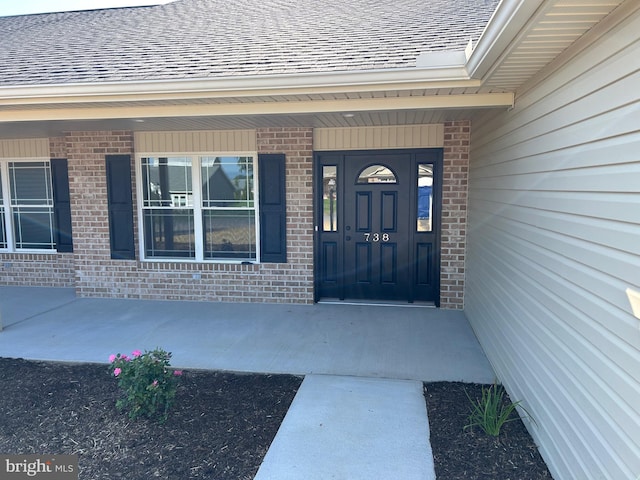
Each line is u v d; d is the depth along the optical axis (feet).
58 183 26.73
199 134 23.52
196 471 9.90
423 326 19.75
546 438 9.88
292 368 15.29
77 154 24.44
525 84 12.19
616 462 6.86
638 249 6.30
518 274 12.39
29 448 10.80
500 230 14.61
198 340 18.15
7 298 25.05
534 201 11.07
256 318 21.07
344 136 22.70
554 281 9.54
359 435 11.14
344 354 16.55
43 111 17.15
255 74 14.07
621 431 6.73
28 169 27.53
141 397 11.64
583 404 8.05
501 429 11.32
